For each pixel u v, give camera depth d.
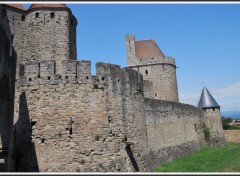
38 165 14.61
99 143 15.30
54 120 15.03
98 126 15.50
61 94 15.30
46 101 15.22
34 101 15.31
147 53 42.66
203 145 39.84
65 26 23.52
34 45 23.17
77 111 15.27
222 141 42.69
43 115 15.09
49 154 14.70
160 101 27.69
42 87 15.37
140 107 18.72
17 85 15.81
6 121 15.49
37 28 23.28
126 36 42.88
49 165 14.59
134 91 18.23
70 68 15.63
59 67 22.42
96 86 15.92
